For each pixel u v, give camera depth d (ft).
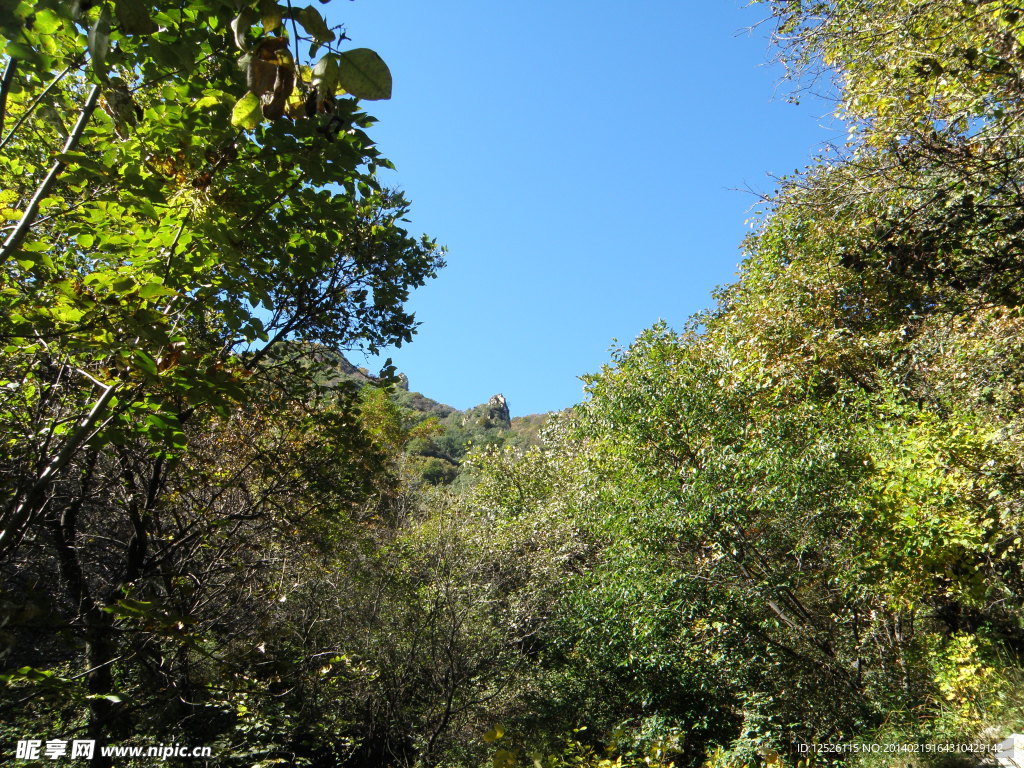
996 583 27.99
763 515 36.94
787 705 35.65
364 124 11.14
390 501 46.06
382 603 39.47
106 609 10.66
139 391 12.16
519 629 46.83
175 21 9.55
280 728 23.93
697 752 38.37
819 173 25.53
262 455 26.78
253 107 7.22
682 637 37.06
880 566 29.50
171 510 26.61
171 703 18.45
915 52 20.74
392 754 37.52
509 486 69.51
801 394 39.22
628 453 40.42
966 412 27.68
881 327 40.98
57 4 6.64
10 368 15.92
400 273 27.68
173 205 11.29
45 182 10.36
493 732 13.50
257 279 12.75
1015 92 19.31
